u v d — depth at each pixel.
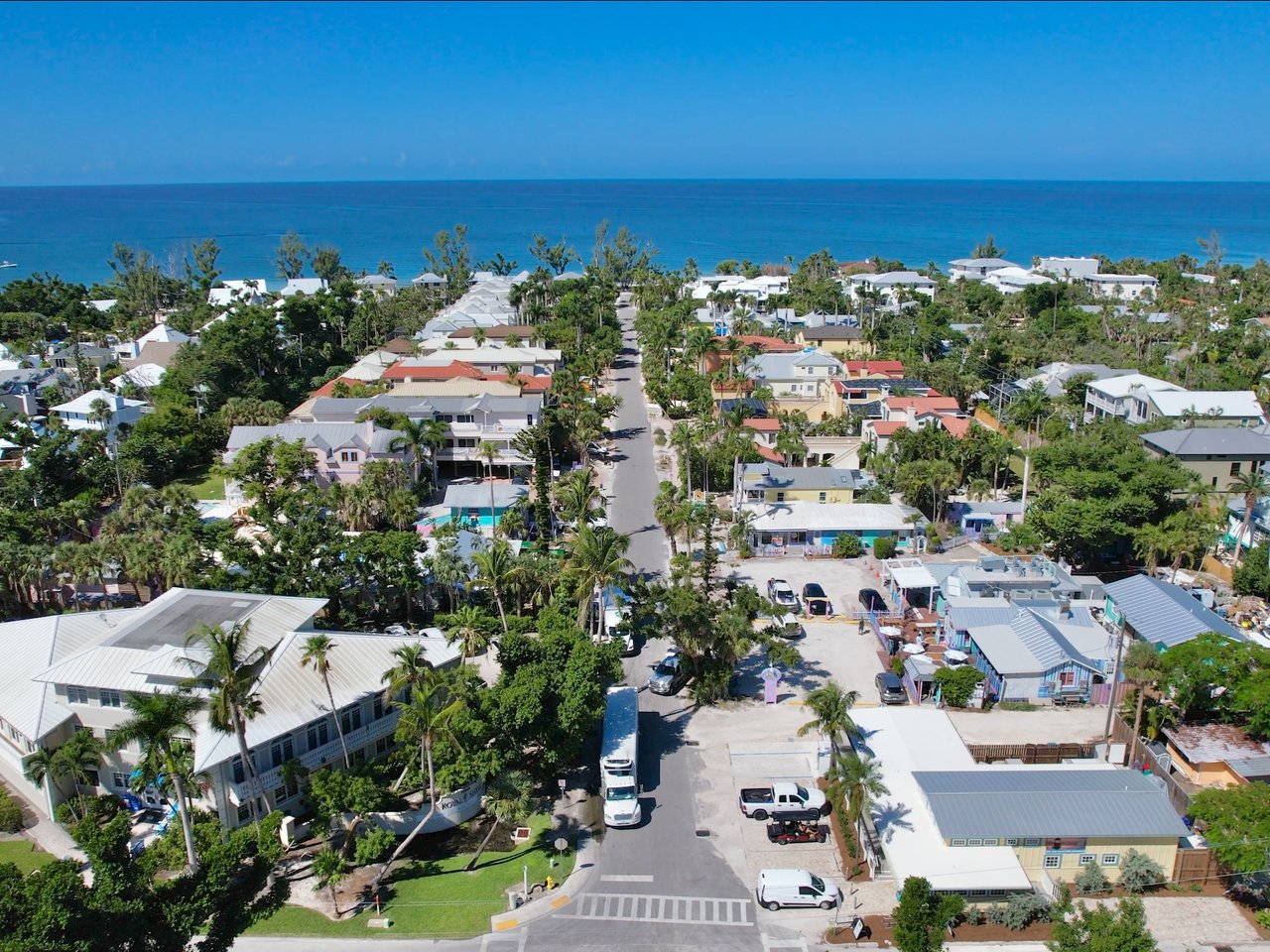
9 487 96.19
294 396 147.62
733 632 61.97
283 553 73.19
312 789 47.97
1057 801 47.59
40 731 52.25
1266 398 130.62
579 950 42.75
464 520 91.69
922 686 63.91
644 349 180.38
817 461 109.94
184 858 45.38
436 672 52.44
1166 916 44.34
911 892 41.28
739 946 42.94
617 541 64.69
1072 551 86.50
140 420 118.75
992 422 130.00
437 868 48.88
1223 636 58.16
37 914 30.88
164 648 54.38
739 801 53.69
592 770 57.72
